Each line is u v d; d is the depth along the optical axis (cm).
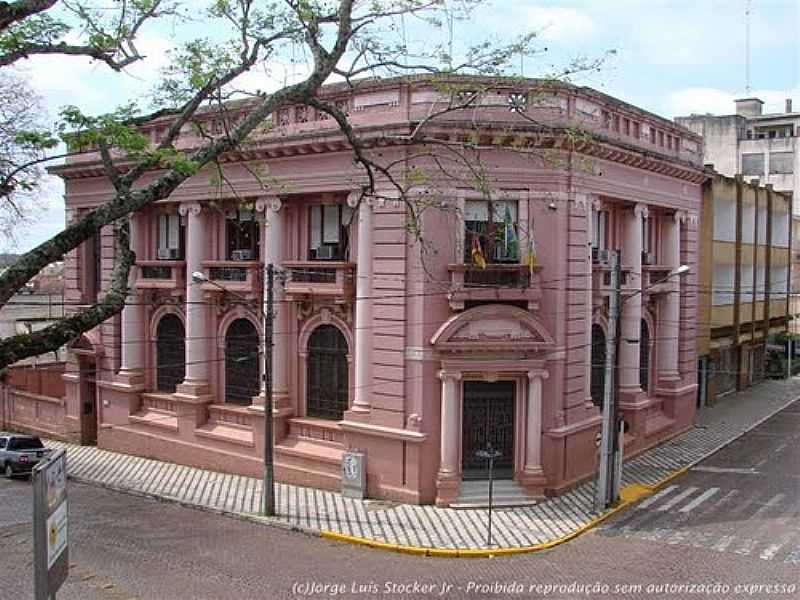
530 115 2116
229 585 1609
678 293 2972
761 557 1758
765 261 4256
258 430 2461
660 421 2930
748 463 2647
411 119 2105
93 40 1110
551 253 2183
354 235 2280
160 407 2806
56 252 927
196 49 1348
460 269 2094
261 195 2420
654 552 1800
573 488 2292
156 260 2802
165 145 1133
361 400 2227
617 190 2466
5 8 891
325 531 1944
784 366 4562
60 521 1020
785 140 5497
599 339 2558
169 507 2219
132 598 1537
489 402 2203
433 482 2148
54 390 3462
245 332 2578
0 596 1552
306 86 1247
